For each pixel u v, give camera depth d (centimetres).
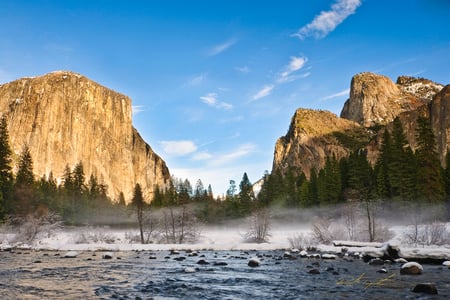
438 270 1711
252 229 4825
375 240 3694
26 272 1728
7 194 6412
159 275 1641
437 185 5319
